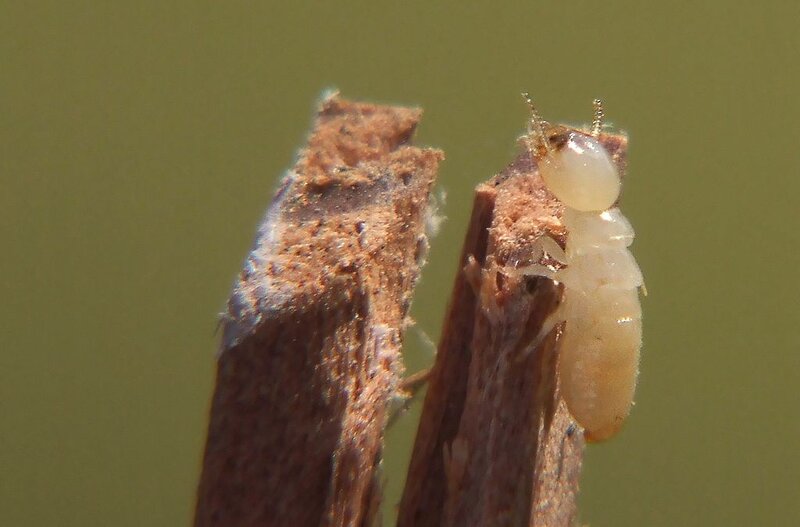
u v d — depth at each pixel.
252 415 0.05
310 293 0.05
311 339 0.05
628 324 0.05
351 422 0.05
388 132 0.05
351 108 0.05
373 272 0.05
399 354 0.05
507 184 0.05
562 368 0.05
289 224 0.05
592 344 0.05
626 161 0.06
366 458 0.05
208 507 0.05
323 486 0.05
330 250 0.05
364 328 0.05
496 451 0.05
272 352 0.05
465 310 0.05
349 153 0.05
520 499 0.05
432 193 0.05
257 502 0.05
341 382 0.05
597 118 0.06
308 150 0.05
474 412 0.05
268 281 0.05
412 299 0.05
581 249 0.05
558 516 0.05
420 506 0.05
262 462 0.05
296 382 0.05
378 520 0.05
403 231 0.05
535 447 0.05
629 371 0.05
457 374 0.05
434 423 0.05
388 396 0.05
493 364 0.05
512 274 0.05
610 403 0.05
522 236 0.05
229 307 0.05
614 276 0.05
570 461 0.05
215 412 0.05
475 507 0.05
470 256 0.05
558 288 0.05
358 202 0.05
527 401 0.05
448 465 0.05
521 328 0.05
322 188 0.05
